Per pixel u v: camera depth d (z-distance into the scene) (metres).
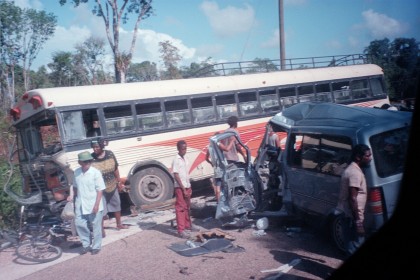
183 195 8.49
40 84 42.56
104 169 9.12
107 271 6.89
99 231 7.91
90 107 10.70
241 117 13.50
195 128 12.41
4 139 14.50
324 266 6.34
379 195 6.07
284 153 8.41
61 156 10.04
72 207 8.42
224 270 6.48
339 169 6.92
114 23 28.03
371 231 6.07
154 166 11.53
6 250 8.56
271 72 14.84
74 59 41.12
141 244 8.21
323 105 8.30
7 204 9.96
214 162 8.98
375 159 6.18
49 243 8.18
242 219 8.66
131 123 11.33
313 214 7.62
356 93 16.83
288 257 6.83
